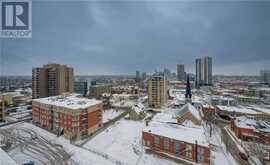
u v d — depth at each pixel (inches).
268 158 1670.8
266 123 2605.8
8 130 2417.6
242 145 2017.7
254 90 6678.2
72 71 5521.7
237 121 2522.1
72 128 2094.0
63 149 1813.5
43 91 4798.2
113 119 3134.8
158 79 4247.0
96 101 2620.6
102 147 1909.4
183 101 4692.4
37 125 2628.0
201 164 1583.4
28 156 1641.2
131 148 1891.0
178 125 2208.4
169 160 1647.4
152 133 1900.8
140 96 6205.7
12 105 4178.2
